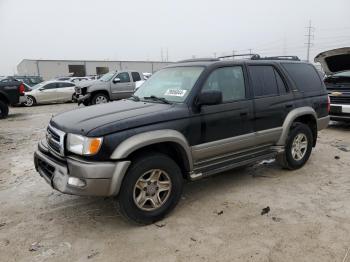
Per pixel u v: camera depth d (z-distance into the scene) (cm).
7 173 568
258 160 491
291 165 547
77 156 354
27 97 1750
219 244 340
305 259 313
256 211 411
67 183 350
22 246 342
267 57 545
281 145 519
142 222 374
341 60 948
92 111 409
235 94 454
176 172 392
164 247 337
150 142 361
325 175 537
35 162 427
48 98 1833
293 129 536
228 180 518
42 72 5450
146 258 319
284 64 538
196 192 473
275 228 369
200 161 422
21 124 1114
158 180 383
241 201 441
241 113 450
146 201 377
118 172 344
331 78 905
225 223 383
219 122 427
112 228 376
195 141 406
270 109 489
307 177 528
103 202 443
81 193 343
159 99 433
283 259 313
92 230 372
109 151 343
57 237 359
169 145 396
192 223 384
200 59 484
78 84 1560
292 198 449
